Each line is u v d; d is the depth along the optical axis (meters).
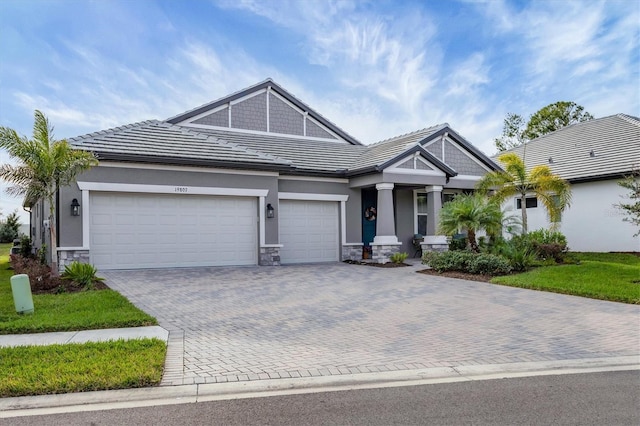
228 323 8.62
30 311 8.91
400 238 20.92
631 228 19.61
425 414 4.70
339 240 19.61
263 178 17.12
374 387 5.54
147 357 6.21
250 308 9.92
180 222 15.97
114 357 6.22
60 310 9.17
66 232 14.18
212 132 19.91
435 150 20.23
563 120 42.34
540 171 18.09
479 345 7.31
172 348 6.96
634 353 6.96
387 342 7.43
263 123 21.08
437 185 19.05
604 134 24.08
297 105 21.80
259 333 7.93
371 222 20.62
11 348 6.69
